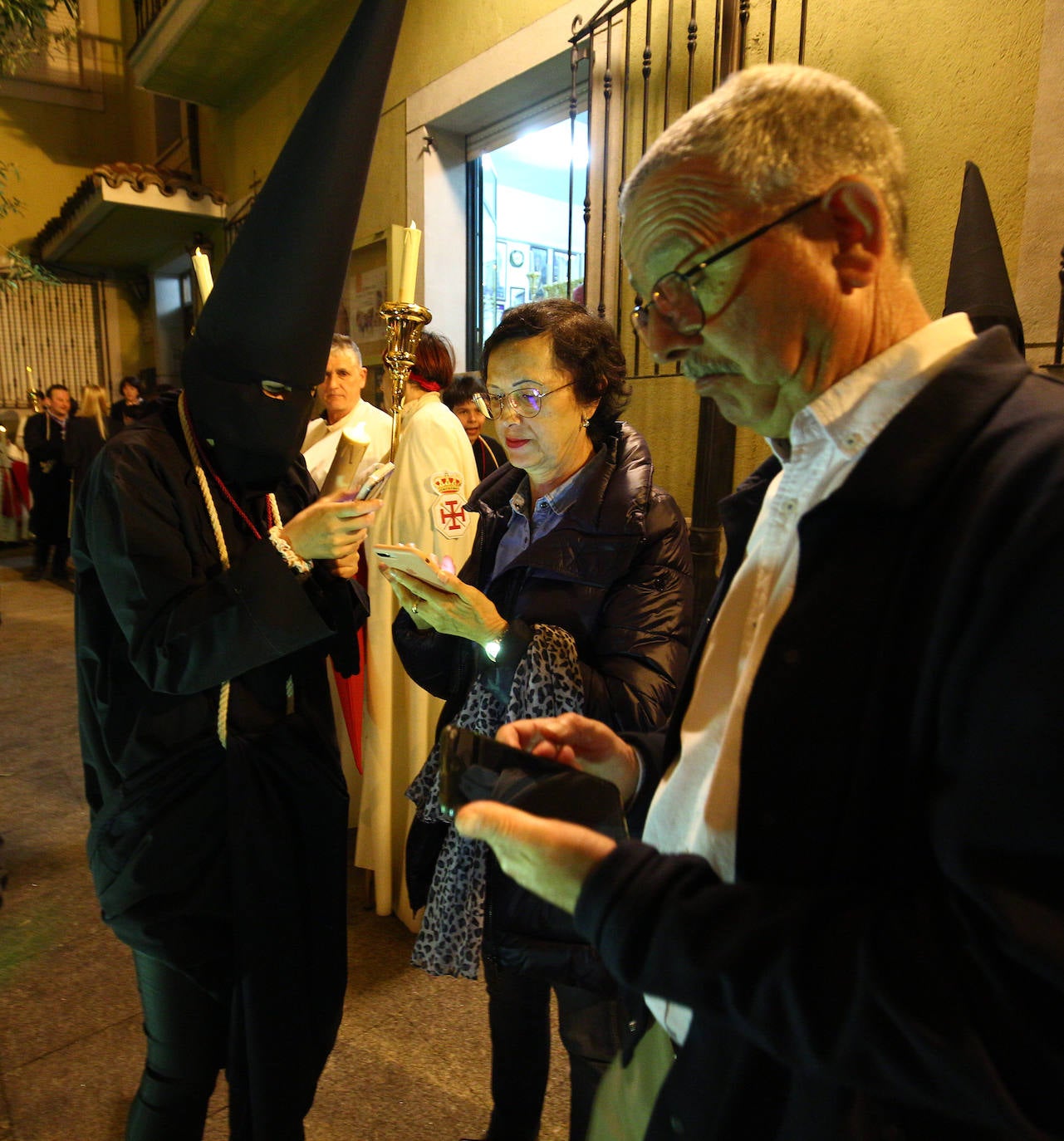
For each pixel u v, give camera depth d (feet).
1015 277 6.81
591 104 10.55
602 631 4.31
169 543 3.74
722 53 8.22
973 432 1.83
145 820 3.92
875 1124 1.87
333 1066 6.08
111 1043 6.34
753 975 1.74
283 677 4.15
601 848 2.07
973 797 1.55
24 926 7.88
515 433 4.57
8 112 31.53
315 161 3.26
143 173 22.89
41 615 20.21
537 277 15.96
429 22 13.94
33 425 24.97
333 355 8.79
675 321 2.16
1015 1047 1.48
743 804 2.00
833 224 1.99
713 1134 2.15
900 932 1.65
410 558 4.08
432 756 4.74
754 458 8.81
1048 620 1.49
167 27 19.27
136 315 34.96
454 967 4.31
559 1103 5.81
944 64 7.15
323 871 4.29
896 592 1.84
